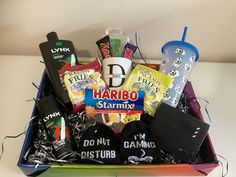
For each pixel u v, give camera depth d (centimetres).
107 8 84
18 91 84
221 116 82
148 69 75
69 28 89
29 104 81
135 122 67
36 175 64
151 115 71
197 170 63
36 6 83
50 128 66
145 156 62
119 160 61
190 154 64
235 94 89
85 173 63
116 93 69
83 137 65
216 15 86
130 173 64
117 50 80
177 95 74
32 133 67
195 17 87
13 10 84
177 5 84
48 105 69
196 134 65
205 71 95
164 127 67
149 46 94
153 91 72
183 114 67
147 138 65
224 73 95
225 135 77
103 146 62
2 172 65
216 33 91
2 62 92
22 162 60
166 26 89
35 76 89
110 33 86
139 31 90
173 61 74
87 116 70
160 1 83
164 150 67
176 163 63
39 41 92
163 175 66
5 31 89
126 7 84
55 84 73
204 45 94
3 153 69
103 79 74
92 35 91
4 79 87
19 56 95
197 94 88
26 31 89
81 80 72
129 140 64
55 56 76
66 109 73
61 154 63
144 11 85
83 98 71
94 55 96
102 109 70
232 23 88
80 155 61
